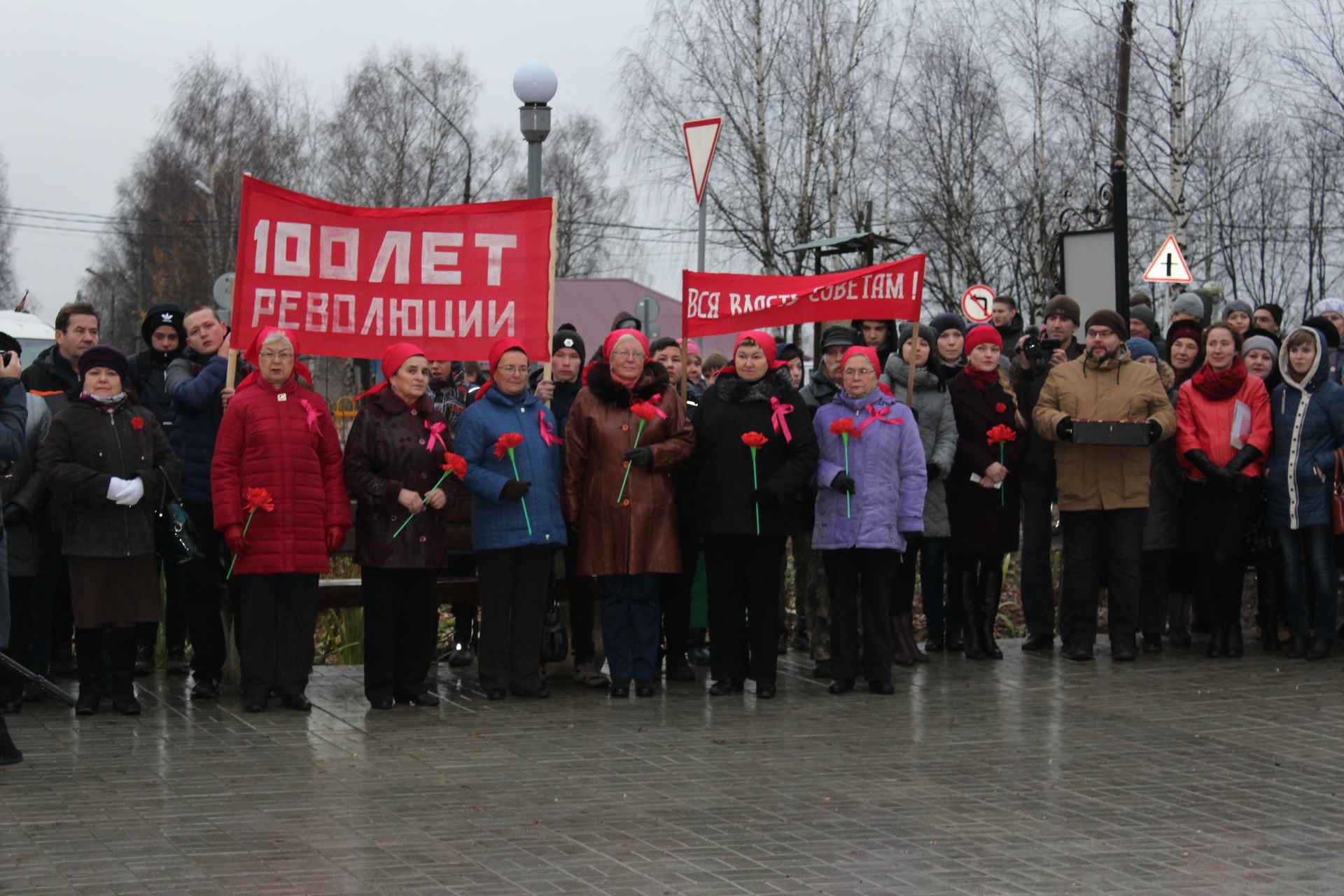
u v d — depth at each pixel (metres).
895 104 30.02
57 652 8.20
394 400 7.45
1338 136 26.98
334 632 9.62
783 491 7.52
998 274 32.97
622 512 7.61
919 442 7.88
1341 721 7.04
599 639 8.33
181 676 8.31
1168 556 9.19
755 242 29.67
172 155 49.16
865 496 7.71
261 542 7.14
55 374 8.23
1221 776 5.92
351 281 8.15
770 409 7.70
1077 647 8.88
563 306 25.83
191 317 7.98
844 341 8.56
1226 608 9.05
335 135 45.47
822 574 8.41
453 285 8.28
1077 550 8.91
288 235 8.02
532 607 7.67
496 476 7.46
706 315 8.62
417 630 7.45
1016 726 6.91
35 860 4.63
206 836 4.91
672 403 7.73
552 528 7.62
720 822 5.16
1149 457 8.92
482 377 11.06
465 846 4.83
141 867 4.57
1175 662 8.82
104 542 6.92
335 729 6.80
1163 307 25.22
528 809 5.32
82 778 5.75
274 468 7.15
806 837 4.98
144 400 8.47
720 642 7.80
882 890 4.41
